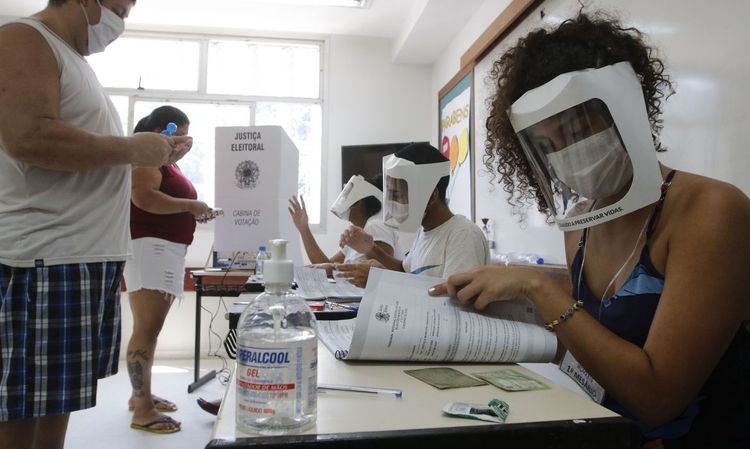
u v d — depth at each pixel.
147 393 2.26
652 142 0.68
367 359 0.67
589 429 0.45
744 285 0.63
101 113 1.19
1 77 0.97
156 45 4.02
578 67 0.72
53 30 1.10
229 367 3.40
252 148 2.29
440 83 3.99
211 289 2.63
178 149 1.36
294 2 3.60
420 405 0.51
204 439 2.14
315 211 4.06
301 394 0.44
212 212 2.21
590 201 0.88
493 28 2.77
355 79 4.14
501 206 2.71
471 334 0.67
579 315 0.65
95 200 1.14
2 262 1.01
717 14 1.26
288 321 0.49
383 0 3.54
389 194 1.49
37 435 1.17
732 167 1.21
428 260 1.41
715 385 0.69
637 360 0.61
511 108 0.75
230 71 4.08
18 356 1.01
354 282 1.39
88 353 1.09
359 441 0.41
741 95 1.19
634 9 1.60
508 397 0.54
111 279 1.19
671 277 0.66
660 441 0.67
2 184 1.04
